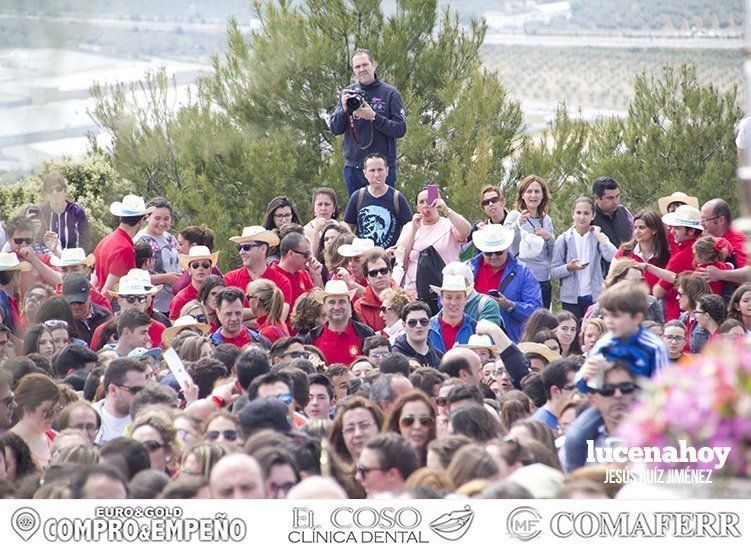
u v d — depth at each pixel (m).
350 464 13.64
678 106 34.25
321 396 15.99
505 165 36.50
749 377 9.02
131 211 25.16
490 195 26.75
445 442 12.41
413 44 37.19
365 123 28.50
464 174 35.03
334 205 27.86
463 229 25.98
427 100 37.28
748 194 13.94
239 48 35.53
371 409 13.80
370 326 23.44
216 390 15.61
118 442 12.70
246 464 11.60
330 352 21.86
